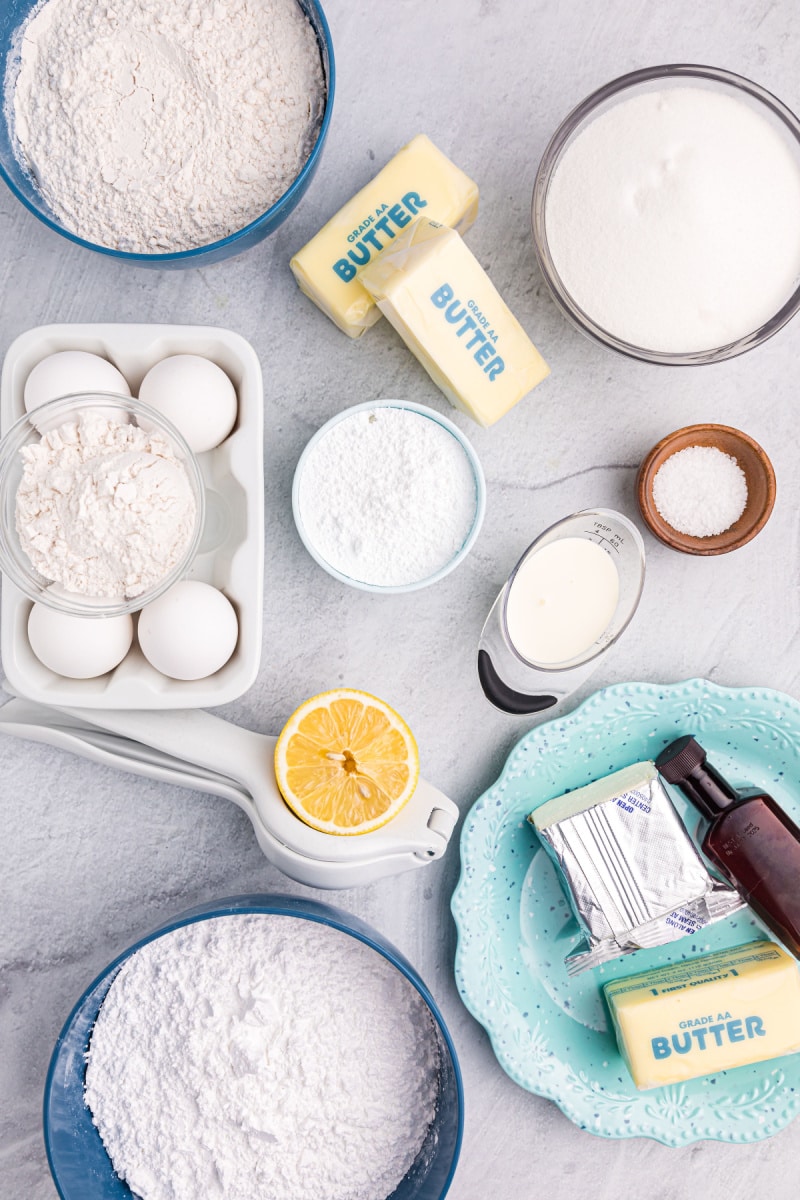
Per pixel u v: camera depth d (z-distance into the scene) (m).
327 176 0.89
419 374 0.92
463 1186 0.96
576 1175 0.96
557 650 0.90
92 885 0.92
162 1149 0.83
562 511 0.94
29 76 0.78
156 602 0.73
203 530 0.80
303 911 0.77
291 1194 0.84
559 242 0.83
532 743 0.89
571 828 0.88
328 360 0.91
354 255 0.82
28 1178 0.92
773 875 0.88
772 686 0.97
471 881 0.89
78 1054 0.83
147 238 0.81
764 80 0.92
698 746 0.88
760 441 0.95
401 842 0.80
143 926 0.92
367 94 0.89
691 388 0.94
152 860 0.92
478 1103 0.96
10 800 0.90
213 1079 0.82
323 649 0.92
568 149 0.83
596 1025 0.95
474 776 0.95
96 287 0.89
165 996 0.84
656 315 0.82
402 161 0.81
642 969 0.95
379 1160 0.86
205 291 0.89
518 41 0.89
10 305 0.88
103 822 0.92
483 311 0.81
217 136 0.77
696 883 0.88
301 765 0.81
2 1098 0.91
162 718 0.82
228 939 0.86
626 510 0.94
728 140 0.80
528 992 0.94
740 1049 0.89
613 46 0.90
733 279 0.81
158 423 0.70
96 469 0.65
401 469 0.84
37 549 0.67
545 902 0.95
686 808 0.96
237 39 0.76
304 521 0.86
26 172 0.80
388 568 0.86
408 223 0.82
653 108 0.81
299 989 0.85
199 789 0.86
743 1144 0.98
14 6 0.76
